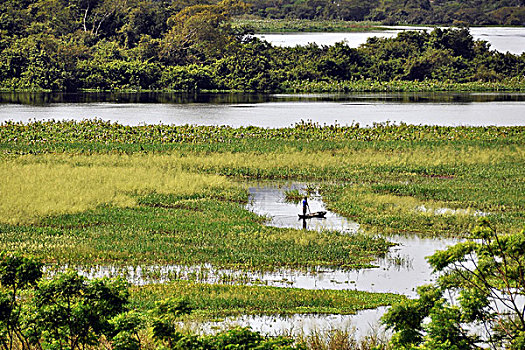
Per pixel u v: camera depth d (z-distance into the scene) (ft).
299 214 446.60
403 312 179.32
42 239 372.17
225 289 299.99
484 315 179.32
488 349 189.57
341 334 232.32
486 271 186.39
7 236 375.86
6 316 177.47
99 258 347.15
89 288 181.88
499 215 438.40
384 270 342.44
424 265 349.00
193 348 169.37
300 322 263.90
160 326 178.60
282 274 334.24
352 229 417.28
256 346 165.78
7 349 184.14
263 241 380.17
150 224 410.11
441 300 180.04
